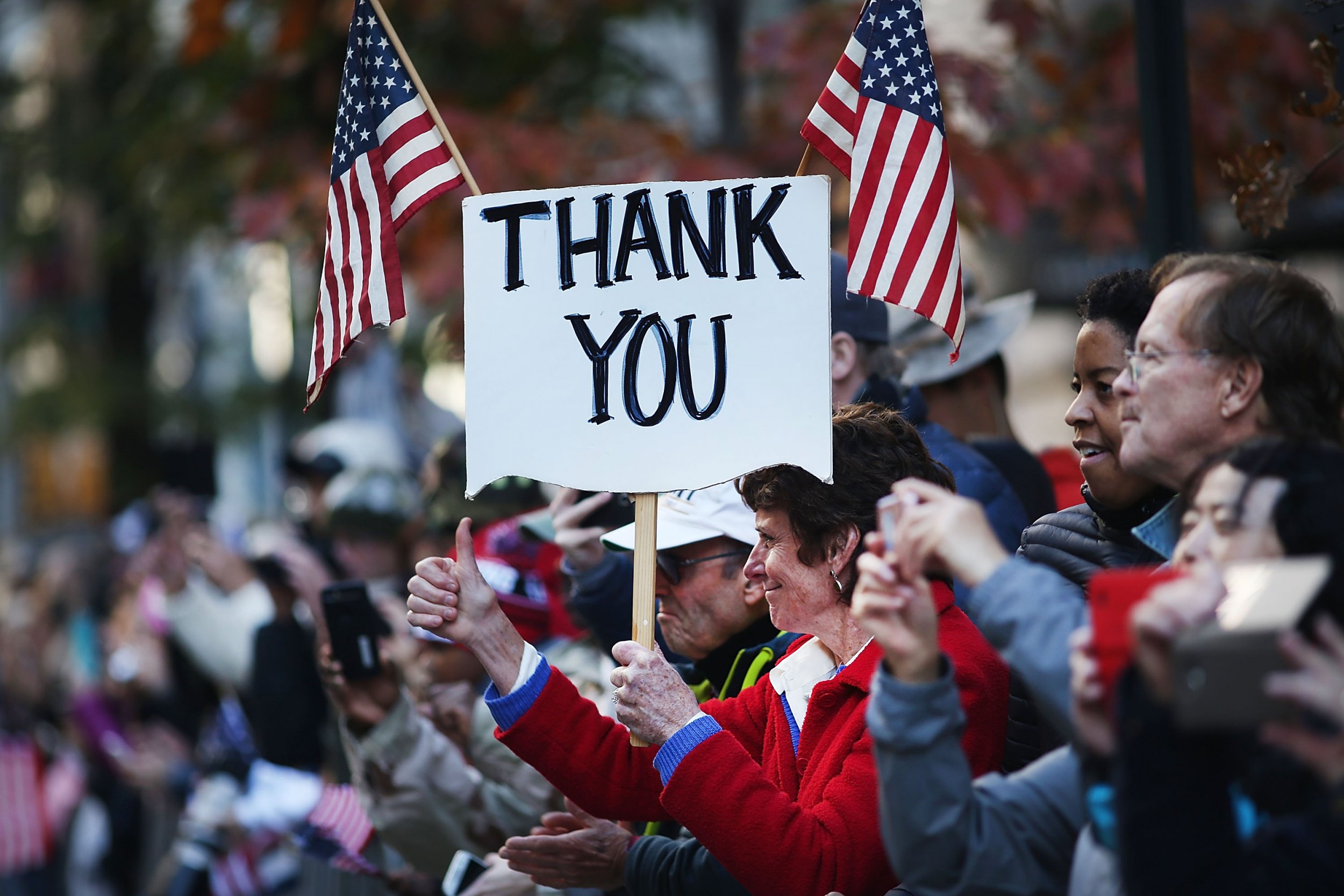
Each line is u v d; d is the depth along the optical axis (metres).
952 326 10.28
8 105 43.06
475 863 13.69
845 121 10.45
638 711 9.50
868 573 7.48
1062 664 7.05
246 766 20.72
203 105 30.81
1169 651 6.38
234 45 29.50
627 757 10.66
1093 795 7.07
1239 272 7.84
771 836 9.02
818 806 9.22
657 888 10.62
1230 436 7.71
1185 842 6.37
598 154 24.11
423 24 28.28
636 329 10.17
